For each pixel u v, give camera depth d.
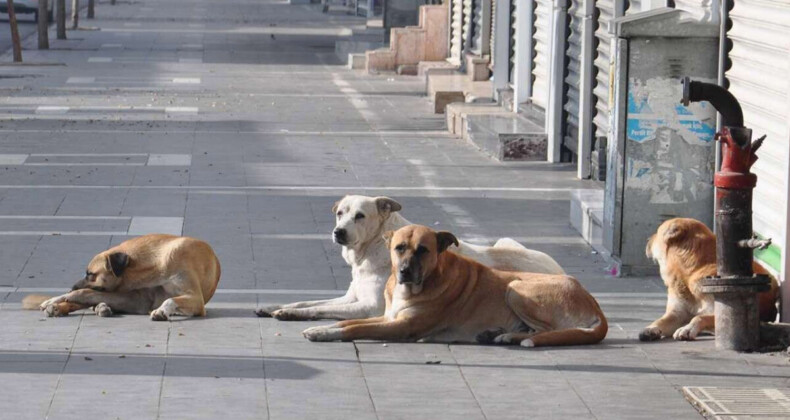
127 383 9.16
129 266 11.60
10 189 18.83
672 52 13.91
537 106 24.88
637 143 14.02
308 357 10.05
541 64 24.59
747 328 10.37
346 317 11.47
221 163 21.72
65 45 46.97
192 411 8.48
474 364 9.91
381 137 25.44
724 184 10.32
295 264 14.40
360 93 33.91
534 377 9.53
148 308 11.77
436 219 17.28
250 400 8.78
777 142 12.04
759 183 12.53
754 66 12.79
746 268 10.36
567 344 10.55
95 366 9.63
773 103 12.13
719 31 13.84
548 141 22.52
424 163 22.20
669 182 14.05
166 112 28.56
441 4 41.84
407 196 18.98
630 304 12.70
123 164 21.36
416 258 10.45
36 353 10.02
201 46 48.53
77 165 21.17
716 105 10.47
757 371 9.75
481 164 22.16
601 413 8.62
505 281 10.86
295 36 55.12
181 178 20.14
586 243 15.91
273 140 24.67
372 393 9.02
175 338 10.64
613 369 9.78
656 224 14.10
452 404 8.78
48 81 34.47
